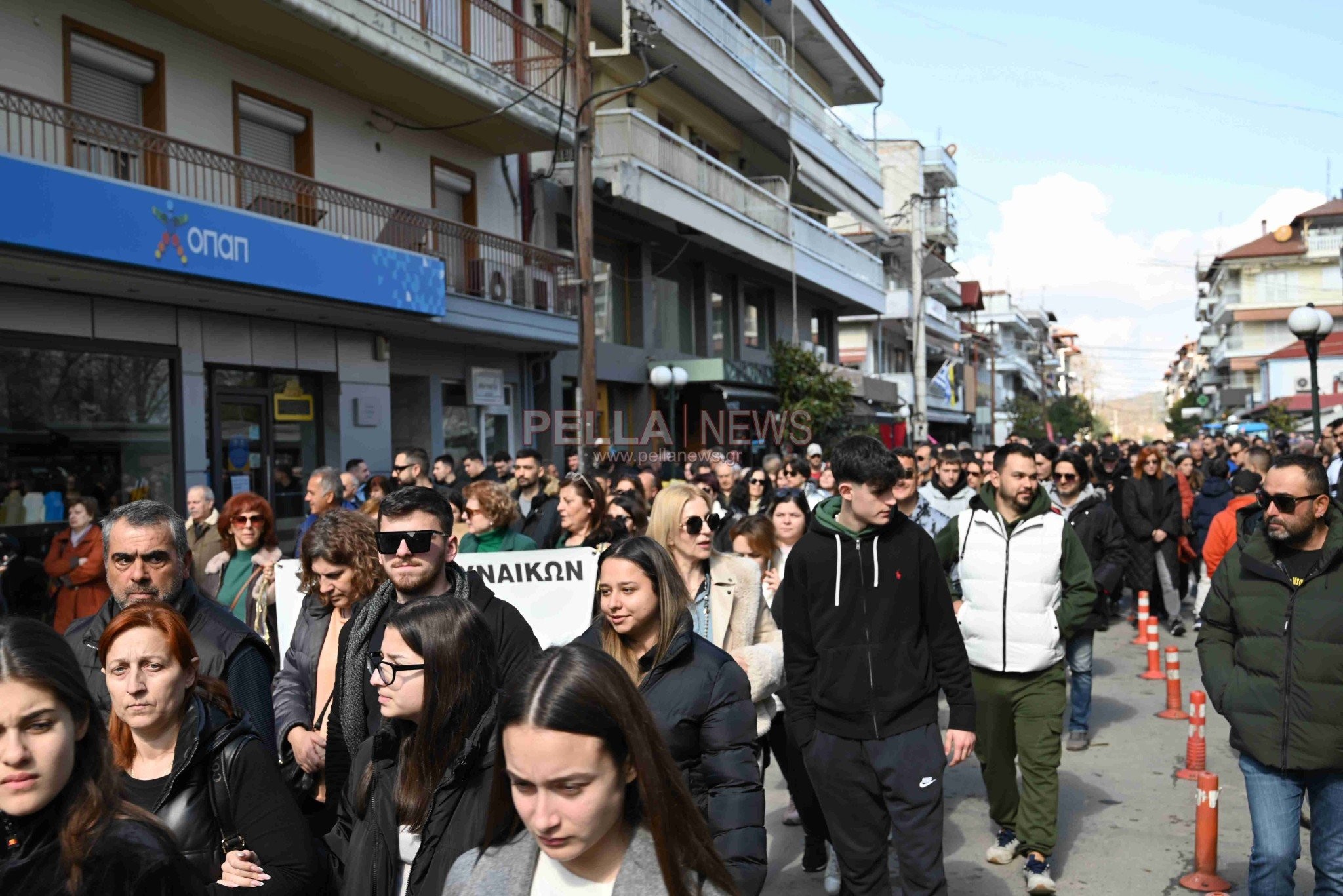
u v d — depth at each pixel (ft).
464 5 57.57
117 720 10.36
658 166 72.59
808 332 112.68
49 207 33.14
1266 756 13.76
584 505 22.72
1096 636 42.24
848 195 116.98
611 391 77.51
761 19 103.09
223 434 46.88
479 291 58.44
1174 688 29.37
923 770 14.60
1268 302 211.00
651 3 71.10
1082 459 29.94
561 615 20.30
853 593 14.98
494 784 7.03
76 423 39.81
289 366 49.55
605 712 6.30
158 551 12.97
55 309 38.86
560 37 69.67
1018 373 318.65
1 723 7.13
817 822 18.62
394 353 57.88
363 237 51.93
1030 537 18.66
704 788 11.01
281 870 9.95
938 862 14.51
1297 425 141.38
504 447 67.92
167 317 43.27
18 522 37.60
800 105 102.63
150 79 42.83
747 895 10.09
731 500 36.35
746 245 86.48
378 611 12.90
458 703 9.52
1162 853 19.57
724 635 16.39
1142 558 41.55
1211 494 42.55
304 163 50.75
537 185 68.59
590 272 47.32
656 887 6.48
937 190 188.34
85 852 7.11
